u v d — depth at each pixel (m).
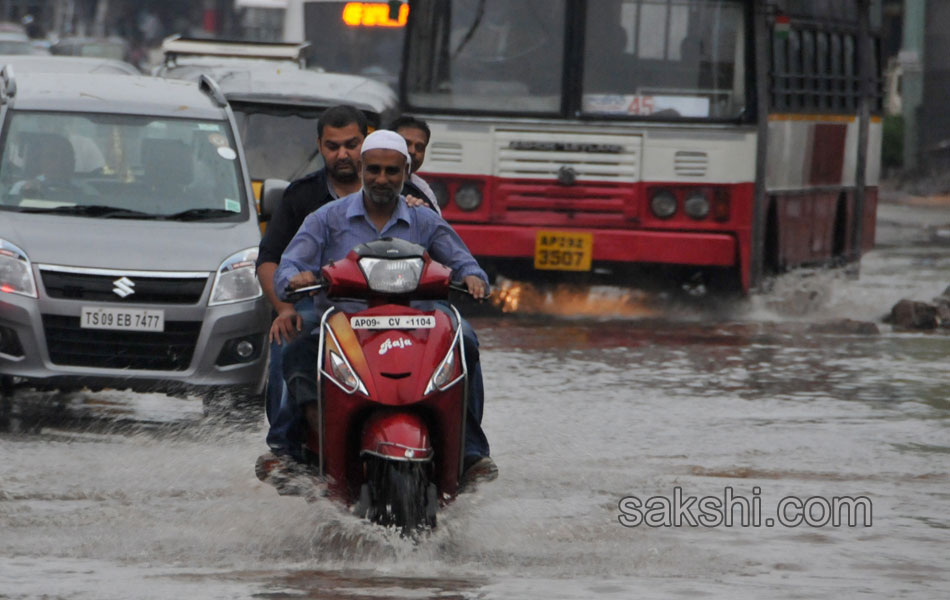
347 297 16.75
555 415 26.34
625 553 17.16
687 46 41.06
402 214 17.78
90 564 16.12
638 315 42.78
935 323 41.28
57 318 25.05
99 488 20.11
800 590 15.64
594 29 41.09
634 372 31.70
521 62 41.34
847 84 50.59
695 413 26.91
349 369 16.36
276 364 18.22
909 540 18.16
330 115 19.14
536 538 17.80
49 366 24.98
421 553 16.52
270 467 17.61
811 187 46.72
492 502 19.67
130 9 156.50
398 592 15.05
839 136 49.66
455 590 15.21
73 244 25.45
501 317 41.66
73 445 23.39
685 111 40.91
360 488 16.84
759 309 43.12
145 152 28.00
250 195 27.88
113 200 27.19
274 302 17.73
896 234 73.56
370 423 16.28
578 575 16.09
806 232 46.50
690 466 22.39
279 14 91.06
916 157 106.38
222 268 25.70
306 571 15.93
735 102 41.00
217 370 25.44
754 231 40.94
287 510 18.58
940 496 20.70
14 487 20.06
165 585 15.23
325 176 19.27
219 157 28.25
